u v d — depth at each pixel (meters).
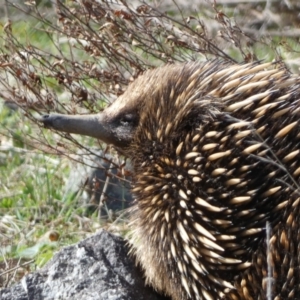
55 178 15.16
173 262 10.23
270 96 9.80
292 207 9.42
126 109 10.77
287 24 18.09
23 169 15.58
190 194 9.95
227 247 9.73
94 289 10.34
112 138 10.88
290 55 16.38
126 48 13.80
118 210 14.29
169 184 10.20
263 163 9.59
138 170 10.73
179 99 10.23
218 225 9.76
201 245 9.85
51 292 10.43
